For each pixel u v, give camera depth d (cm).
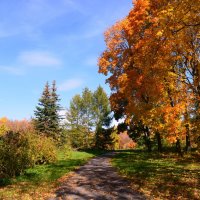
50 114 4966
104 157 3372
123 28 2636
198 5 1170
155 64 1598
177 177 1695
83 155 3606
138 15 2164
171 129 2002
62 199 1280
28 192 1397
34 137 2627
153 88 1919
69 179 1792
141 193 1357
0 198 1266
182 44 1580
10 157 1858
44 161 2636
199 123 1906
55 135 4725
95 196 1331
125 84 2589
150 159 2758
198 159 2531
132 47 2553
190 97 1881
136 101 2575
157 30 1293
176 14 1210
